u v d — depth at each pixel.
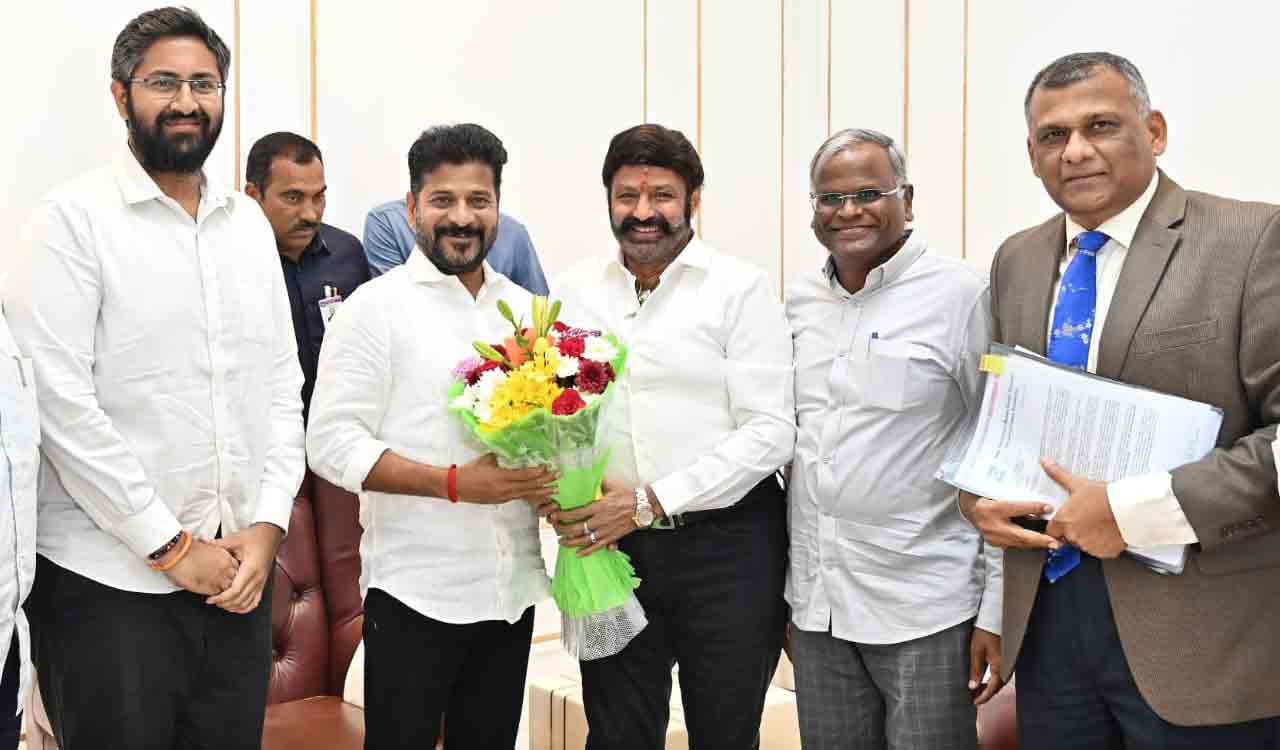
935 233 5.54
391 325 2.50
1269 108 4.28
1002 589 2.38
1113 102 2.08
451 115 4.97
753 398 2.62
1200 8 4.48
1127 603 2.06
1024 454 2.16
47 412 2.19
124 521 2.21
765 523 2.72
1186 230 2.08
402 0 4.82
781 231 6.08
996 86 5.25
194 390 2.32
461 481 2.40
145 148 2.26
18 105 4.07
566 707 3.55
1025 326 2.26
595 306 2.75
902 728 2.59
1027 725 2.25
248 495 2.42
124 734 2.26
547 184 5.26
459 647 2.53
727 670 2.66
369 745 2.55
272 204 3.86
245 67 4.45
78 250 2.22
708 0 5.75
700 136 5.76
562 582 2.61
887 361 2.57
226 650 2.39
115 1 4.22
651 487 2.57
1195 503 1.92
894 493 2.57
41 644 2.33
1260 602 2.01
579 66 5.33
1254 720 2.02
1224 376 2.00
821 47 6.02
